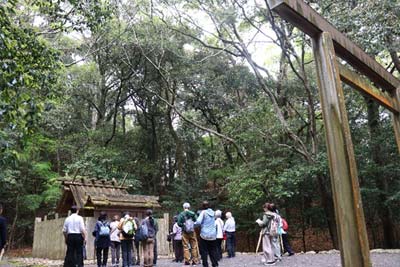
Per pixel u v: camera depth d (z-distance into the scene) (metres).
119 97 23.02
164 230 13.33
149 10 16.73
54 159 21.81
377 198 13.54
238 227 17.56
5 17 6.05
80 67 20.80
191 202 19.11
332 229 14.43
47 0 8.19
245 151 17.98
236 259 10.72
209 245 7.13
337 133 2.69
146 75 20.03
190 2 15.24
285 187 14.14
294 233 17.59
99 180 13.59
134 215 12.50
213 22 15.52
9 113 5.29
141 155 22.89
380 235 15.94
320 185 14.48
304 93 16.50
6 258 14.41
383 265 7.69
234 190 15.02
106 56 19.66
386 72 4.13
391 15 8.06
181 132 23.28
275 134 14.88
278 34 13.82
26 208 18.69
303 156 14.42
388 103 4.13
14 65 5.36
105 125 22.72
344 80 3.24
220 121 20.59
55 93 7.30
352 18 8.80
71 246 7.42
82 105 22.45
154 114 22.75
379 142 13.10
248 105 17.72
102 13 8.57
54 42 15.98
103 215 9.02
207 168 21.59
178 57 19.12
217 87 19.75
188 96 20.67
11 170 15.67
